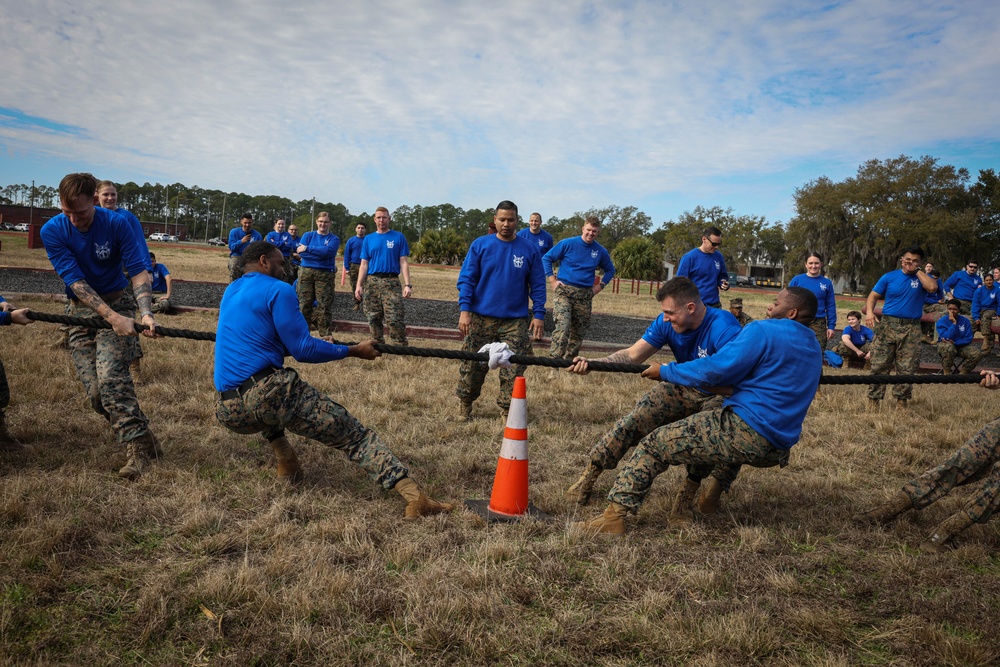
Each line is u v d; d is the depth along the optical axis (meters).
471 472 4.70
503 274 5.96
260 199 181.50
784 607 3.02
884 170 59.38
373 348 3.98
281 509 3.73
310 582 2.95
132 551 3.27
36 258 25.42
